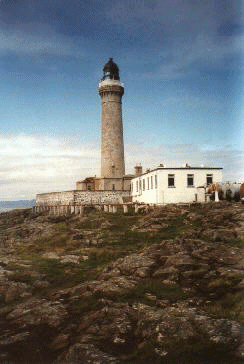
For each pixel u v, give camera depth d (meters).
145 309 14.22
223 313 13.12
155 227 32.25
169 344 11.39
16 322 14.97
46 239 37.03
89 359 10.97
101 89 72.69
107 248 27.61
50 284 20.31
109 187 67.25
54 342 12.84
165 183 42.31
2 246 39.88
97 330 13.12
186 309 13.75
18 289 19.28
